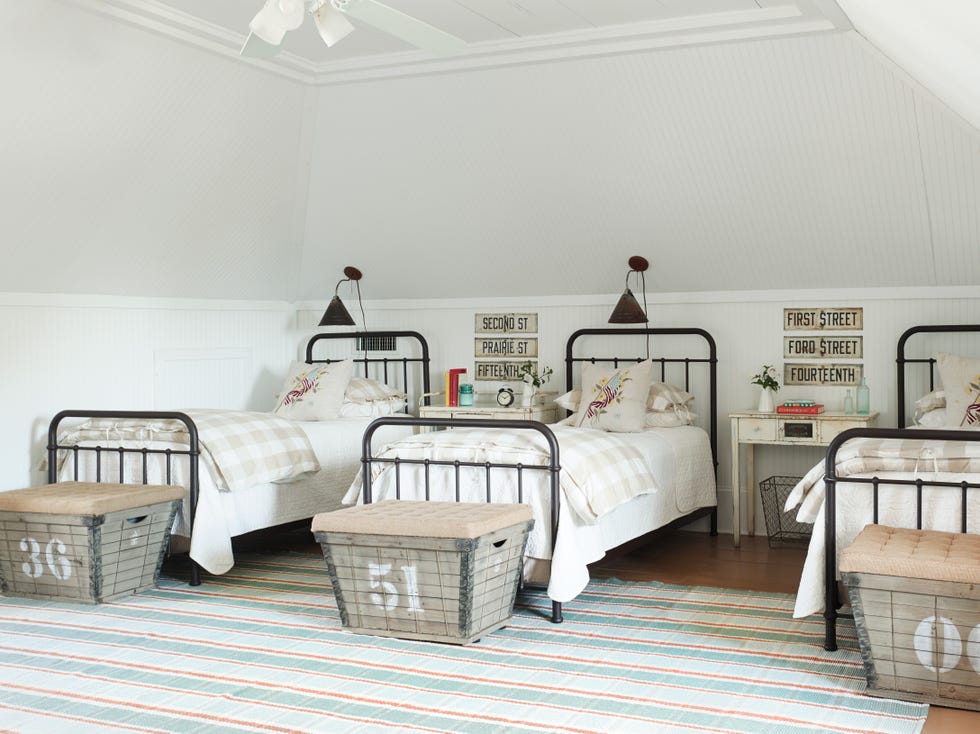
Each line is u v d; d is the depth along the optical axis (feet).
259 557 15.70
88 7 12.08
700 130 15.06
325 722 8.80
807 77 13.87
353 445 16.79
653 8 13.01
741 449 17.83
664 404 17.01
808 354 17.29
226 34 13.58
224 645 11.05
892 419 16.70
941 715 8.80
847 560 9.18
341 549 11.41
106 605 12.77
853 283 16.81
